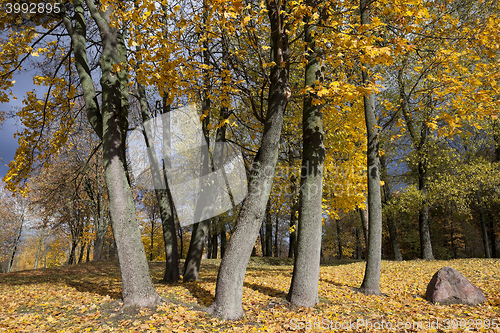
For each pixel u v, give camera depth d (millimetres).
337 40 4480
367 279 6477
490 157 17875
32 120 7523
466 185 13023
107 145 5145
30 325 4223
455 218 21156
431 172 14203
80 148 17484
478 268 8961
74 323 4289
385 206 14797
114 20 4410
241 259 4719
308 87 4324
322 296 5973
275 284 7395
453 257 23391
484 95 5051
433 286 5793
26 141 7512
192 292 6297
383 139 12930
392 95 10930
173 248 8531
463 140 14047
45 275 11180
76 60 5922
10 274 12375
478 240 24500
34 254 36781
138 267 4879
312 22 5125
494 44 5078
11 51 7043
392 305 5387
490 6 8352
